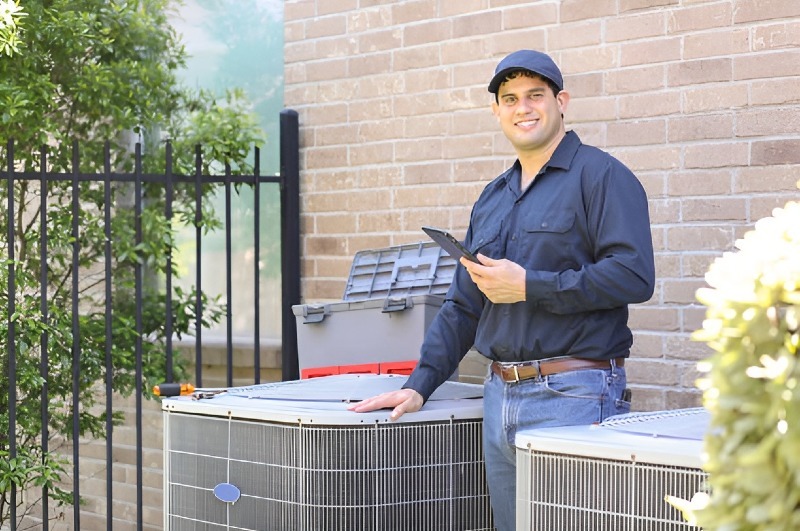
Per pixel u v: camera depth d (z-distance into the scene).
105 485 5.92
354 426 3.02
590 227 3.01
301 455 3.03
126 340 5.41
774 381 1.42
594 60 4.13
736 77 3.77
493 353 3.12
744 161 3.75
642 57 4.00
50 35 5.05
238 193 4.99
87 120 5.43
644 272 2.92
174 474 3.34
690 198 3.88
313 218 5.08
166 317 4.90
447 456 3.17
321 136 5.04
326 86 5.03
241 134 5.30
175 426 3.33
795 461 1.41
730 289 1.50
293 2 5.15
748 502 1.49
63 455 5.98
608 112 4.09
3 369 5.11
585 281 2.90
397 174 4.76
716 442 1.56
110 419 4.81
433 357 3.22
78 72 5.24
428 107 4.65
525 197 3.14
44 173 4.64
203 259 5.59
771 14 3.69
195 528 3.28
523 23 4.33
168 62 5.47
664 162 3.95
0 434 5.31
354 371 3.96
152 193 5.47
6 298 5.14
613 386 3.02
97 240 5.36
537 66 3.07
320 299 5.05
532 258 3.07
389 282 4.17
